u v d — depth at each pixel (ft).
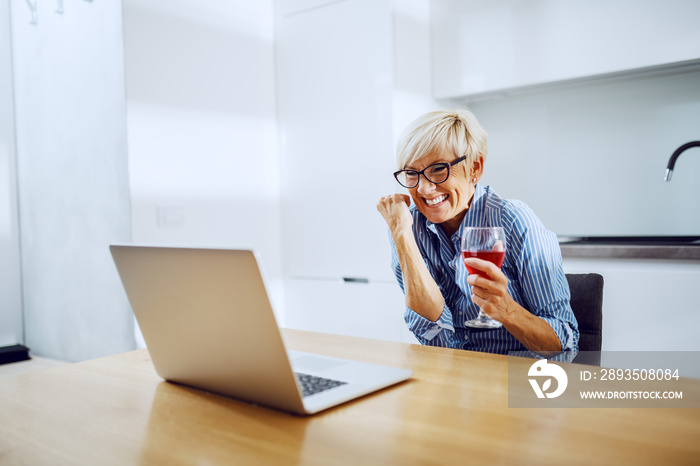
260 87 10.01
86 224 9.10
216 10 9.20
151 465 2.02
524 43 8.50
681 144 8.49
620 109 8.95
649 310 7.31
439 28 9.36
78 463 2.05
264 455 2.06
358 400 2.64
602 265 7.70
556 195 9.63
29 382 3.13
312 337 4.14
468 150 4.49
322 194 9.75
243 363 2.52
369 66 9.01
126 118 8.05
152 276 2.75
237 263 2.30
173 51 8.59
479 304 3.51
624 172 8.99
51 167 9.85
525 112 9.83
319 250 9.86
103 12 8.35
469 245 3.28
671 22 7.37
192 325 2.67
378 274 9.14
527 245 4.27
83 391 2.94
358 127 9.21
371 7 8.92
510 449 2.05
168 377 3.07
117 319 8.74
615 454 1.99
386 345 3.81
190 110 8.84
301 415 2.46
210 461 2.03
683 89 8.39
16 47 10.56
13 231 10.89
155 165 8.39
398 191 8.84
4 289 10.82
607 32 7.83
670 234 8.68
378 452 2.06
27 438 2.31
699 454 1.98
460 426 2.29
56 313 10.09
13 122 10.81
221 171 9.32
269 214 10.18
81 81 8.95
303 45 9.84
